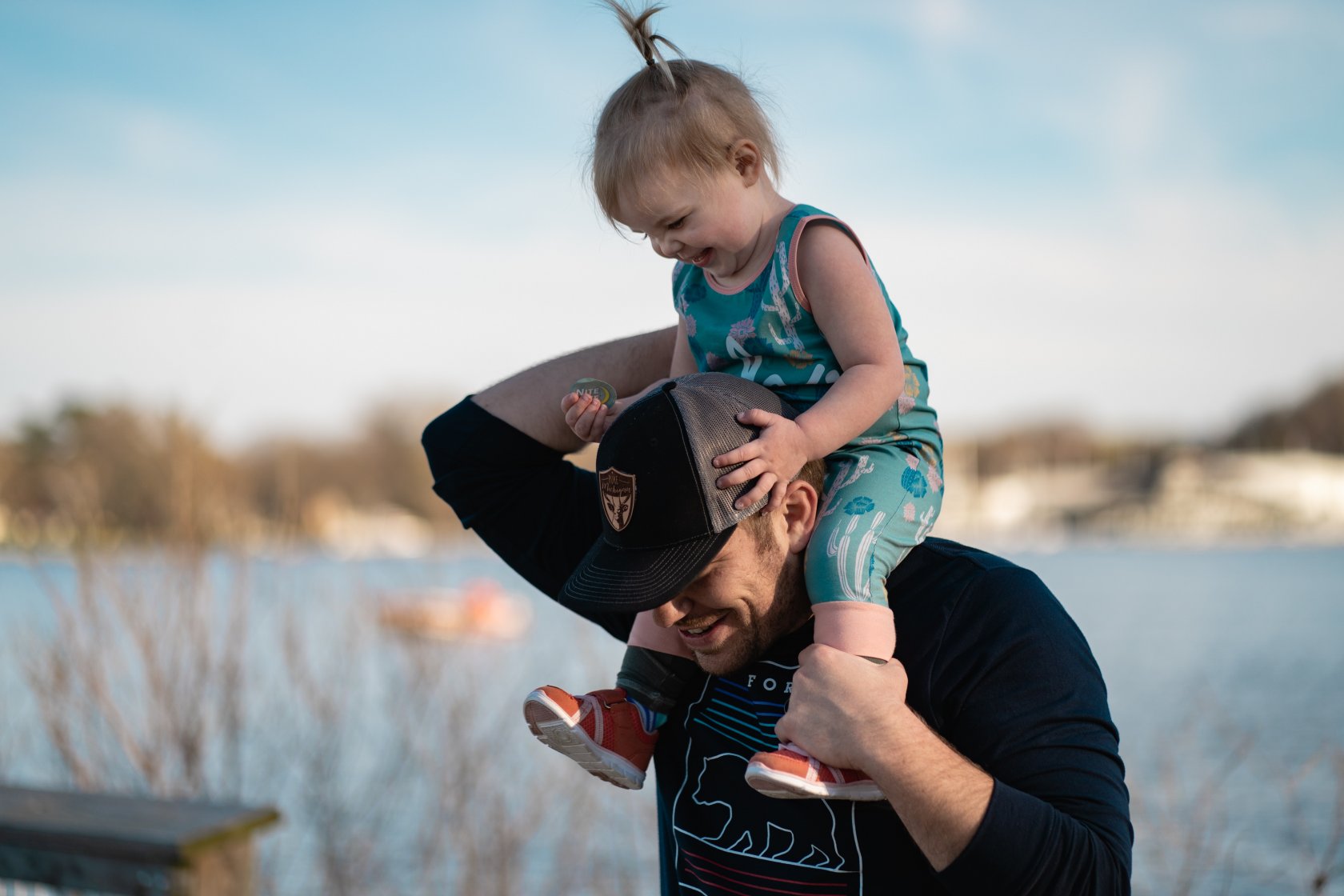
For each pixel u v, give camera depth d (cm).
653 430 160
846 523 169
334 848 486
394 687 525
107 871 222
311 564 571
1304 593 4941
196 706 497
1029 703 156
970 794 141
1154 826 396
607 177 189
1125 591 5162
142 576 505
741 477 158
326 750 506
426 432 220
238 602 521
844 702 149
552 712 175
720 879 175
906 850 161
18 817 231
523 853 489
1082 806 150
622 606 157
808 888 166
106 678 489
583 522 214
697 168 182
